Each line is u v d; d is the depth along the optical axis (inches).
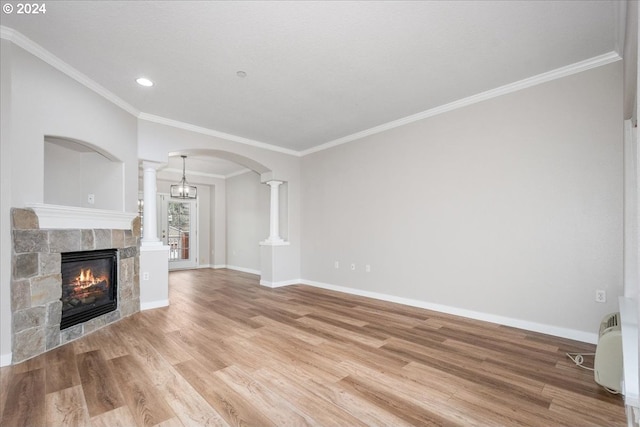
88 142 128.4
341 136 207.2
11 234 98.1
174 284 241.6
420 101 151.7
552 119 123.6
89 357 103.1
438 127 159.8
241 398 78.8
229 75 125.6
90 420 69.4
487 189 141.4
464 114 149.9
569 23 93.8
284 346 113.5
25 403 75.7
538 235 126.6
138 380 87.5
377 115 170.1
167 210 331.9
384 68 120.6
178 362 99.6
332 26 95.4
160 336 123.6
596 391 82.5
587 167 115.6
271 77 127.4
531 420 70.4
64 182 143.9
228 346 113.4
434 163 161.3
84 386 84.0
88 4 85.3
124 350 109.2
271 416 71.5
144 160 166.1
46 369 94.1
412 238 170.6
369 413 72.9
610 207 111.0
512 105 134.3
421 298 166.6
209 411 73.1
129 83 131.6
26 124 102.9
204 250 355.6
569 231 119.3
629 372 66.8
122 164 150.6
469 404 76.7
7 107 97.7
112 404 75.5
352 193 204.7
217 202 349.1
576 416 71.9
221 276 284.2
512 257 133.6
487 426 68.4
